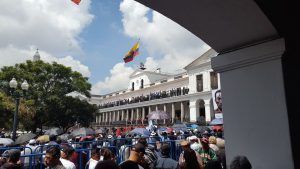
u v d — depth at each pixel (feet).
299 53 14.37
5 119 78.07
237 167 10.06
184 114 145.38
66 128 115.85
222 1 11.96
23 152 20.20
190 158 13.30
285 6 13.55
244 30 13.71
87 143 28.04
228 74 15.44
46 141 30.35
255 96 13.96
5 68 101.60
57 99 105.50
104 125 189.67
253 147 13.66
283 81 12.95
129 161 11.35
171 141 24.82
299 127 13.26
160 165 14.58
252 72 14.26
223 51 16.06
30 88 99.60
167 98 146.51
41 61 107.76
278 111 12.93
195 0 12.26
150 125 59.93
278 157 12.69
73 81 115.96
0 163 16.28
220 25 13.82
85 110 118.32
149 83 183.73
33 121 102.42
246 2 11.76
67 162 15.19
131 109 180.45
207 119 121.29
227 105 15.20
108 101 226.79
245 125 14.16
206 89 125.59
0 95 75.82
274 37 13.69
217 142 19.42
